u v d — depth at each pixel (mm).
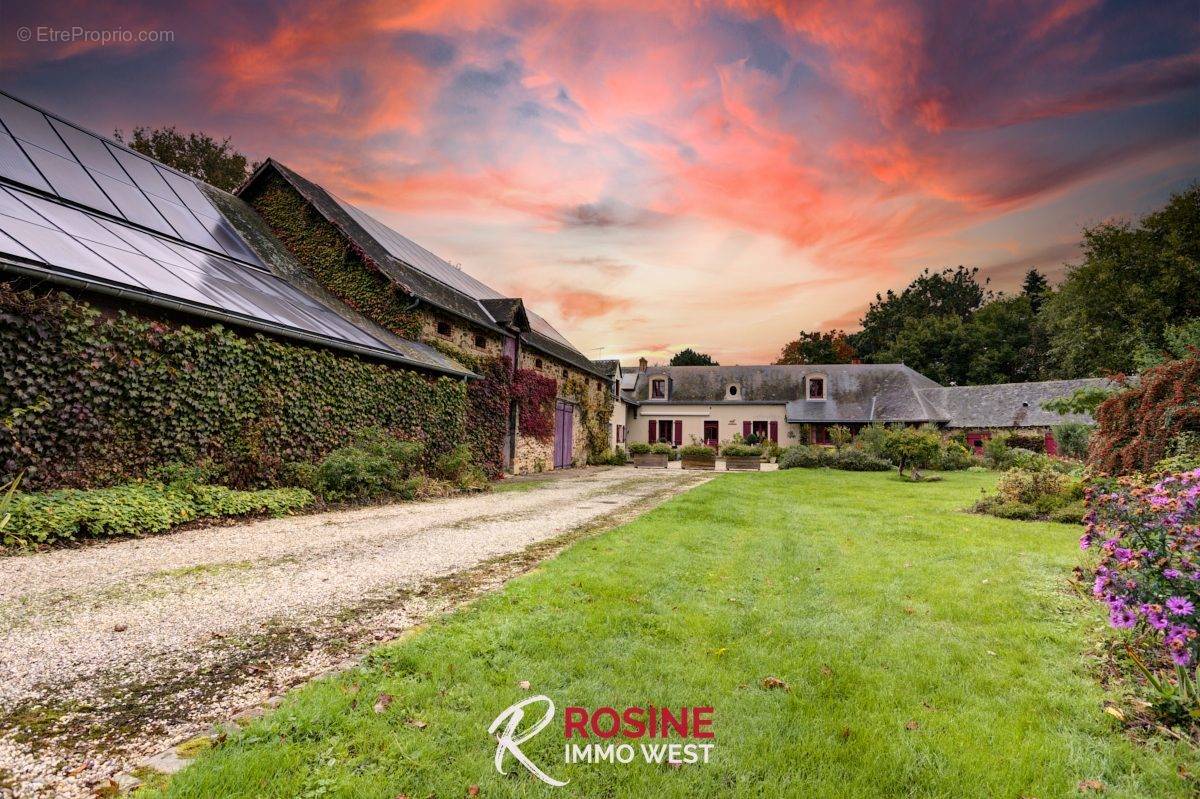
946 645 3541
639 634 3547
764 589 4770
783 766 2209
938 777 2152
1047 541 7070
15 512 5469
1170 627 2537
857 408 32969
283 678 2898
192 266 9898
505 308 18438
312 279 14875
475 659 3055
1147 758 2334
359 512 8633
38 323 6234
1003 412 29109
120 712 2502
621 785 2057
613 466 25250
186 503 7039
